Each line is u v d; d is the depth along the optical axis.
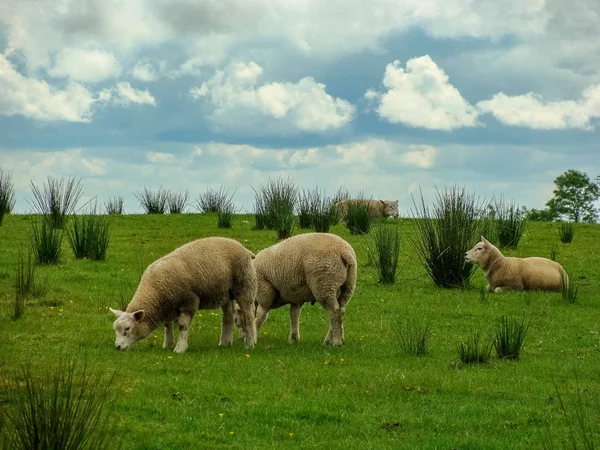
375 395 9.45
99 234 19.53
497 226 23.33
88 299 14.37
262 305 12.48
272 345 12.02
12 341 11.17
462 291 17.31
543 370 10.97
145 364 10.21
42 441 6.12
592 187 57.69
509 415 8.88
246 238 22.77
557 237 25.42
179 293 11.18
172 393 9.03
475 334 13.25
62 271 16.75
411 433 8.22
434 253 17.84
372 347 12.04
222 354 11.15
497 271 17.50
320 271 11.80
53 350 10.72
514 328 12.95
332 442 7.80
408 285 17.81
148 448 7.30
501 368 11.03
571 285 16.83
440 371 10.62
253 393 9.23
